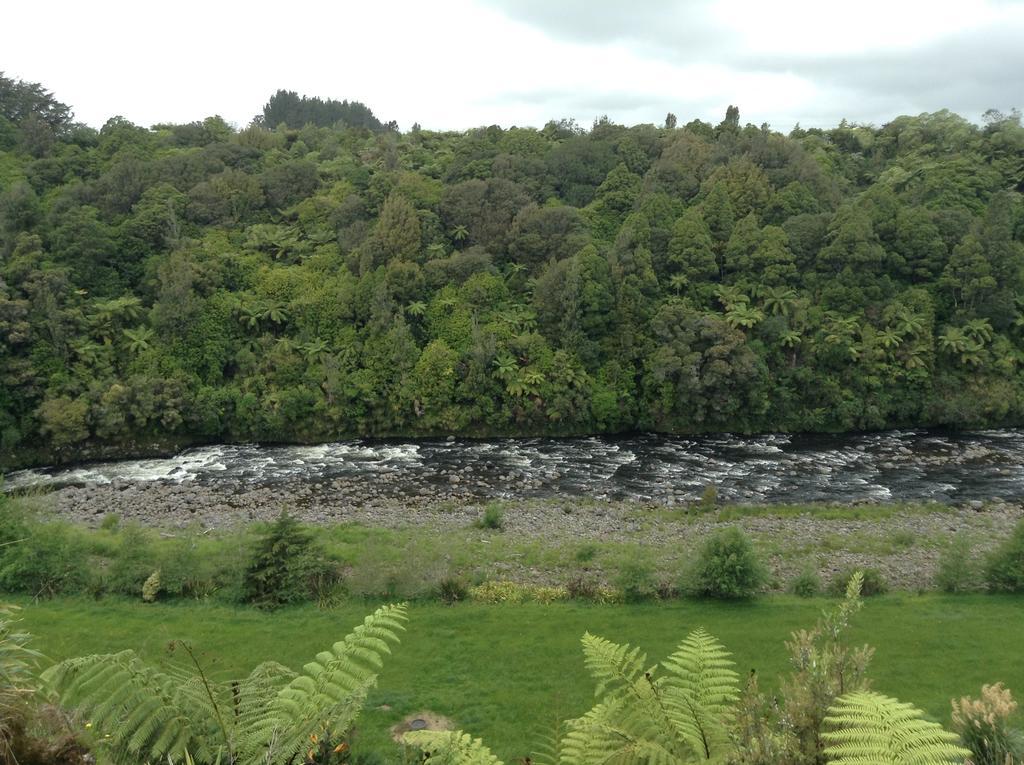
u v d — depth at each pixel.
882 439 43.88
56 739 4.60
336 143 79.88
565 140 72.88
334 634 16.09
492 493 33.75
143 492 33.72
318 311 49.34
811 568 20.98
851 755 3.59
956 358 47.69
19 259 43.69
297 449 43.12
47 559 18.55
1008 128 71.31
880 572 22.06
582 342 47.66
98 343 44.25
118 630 15.98
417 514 30.05
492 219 57.50
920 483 34.06
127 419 41.94
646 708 4.61
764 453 40.78
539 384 46.41
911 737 3.08
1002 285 48.25
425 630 16.62
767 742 3.82
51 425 39.22
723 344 45.56
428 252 54.81
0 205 47.97
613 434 46.88
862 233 48.88
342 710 4.32
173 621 16.72
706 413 46.78
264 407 44.53
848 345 46.41
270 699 4.46
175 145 74.38
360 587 18.97
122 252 50.34
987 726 4.29
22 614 16.77
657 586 19.72
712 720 4.43
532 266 55.62
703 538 25.88
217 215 57.06
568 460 39.88
